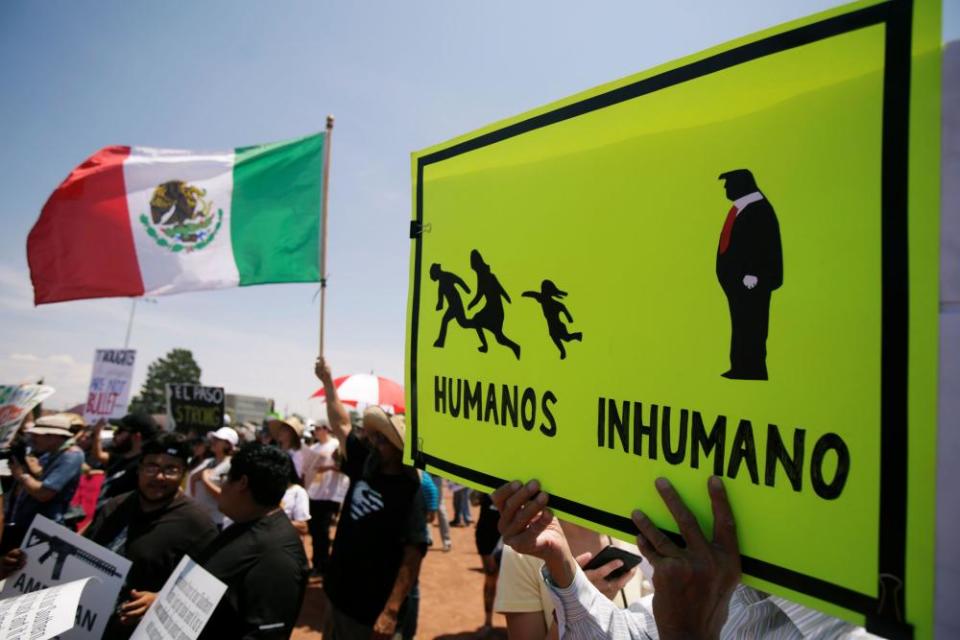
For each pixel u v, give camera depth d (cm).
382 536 312
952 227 76
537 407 123
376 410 323
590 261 118
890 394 79
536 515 128
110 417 851
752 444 92
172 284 503
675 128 108
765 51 97
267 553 233
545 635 193
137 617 240
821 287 87
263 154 516
